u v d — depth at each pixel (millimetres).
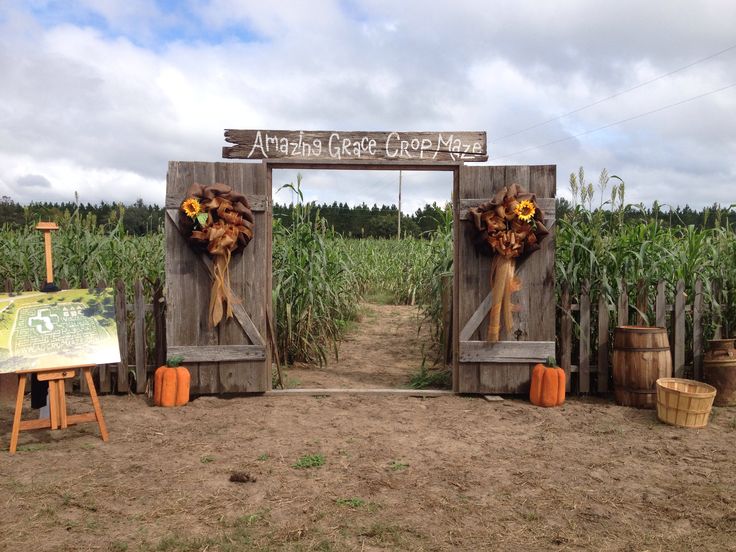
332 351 9266
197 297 5949
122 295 6082
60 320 4699
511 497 3586
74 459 4211
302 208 8453
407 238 17906
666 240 6625
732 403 5633
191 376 5961
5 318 4559
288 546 2951
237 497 3549
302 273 8086
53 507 3398
